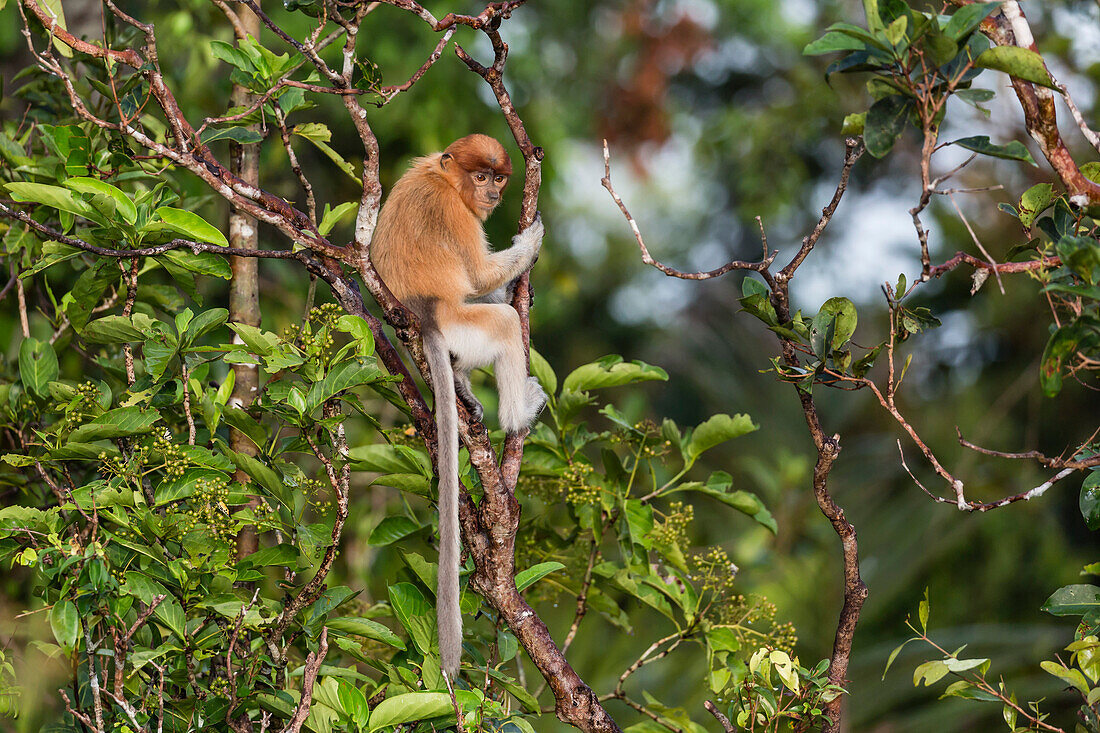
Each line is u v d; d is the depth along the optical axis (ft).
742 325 59.93
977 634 43.73
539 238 33.50
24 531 22.79
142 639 24.62
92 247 21.18
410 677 23.41
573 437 30.14
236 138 23.48
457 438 26.08
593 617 40.93
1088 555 53.47
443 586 23.09
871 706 40.55
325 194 54.49
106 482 24.21
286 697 22.56
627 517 28.04
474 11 60.85
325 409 23.49
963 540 48.67
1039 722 20.83
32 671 26.73
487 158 33.99
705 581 28.19
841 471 49.85
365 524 39.78
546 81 77.66
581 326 88.53
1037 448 55.36
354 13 23.52
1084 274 18.07
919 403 60.03
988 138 18.40
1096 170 21.76
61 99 31.71
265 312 46.96
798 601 42.65
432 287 32.32
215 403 23.90
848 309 22.33
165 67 45.70
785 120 78.95
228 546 23.79
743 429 28.30
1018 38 20.77
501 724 21.93
